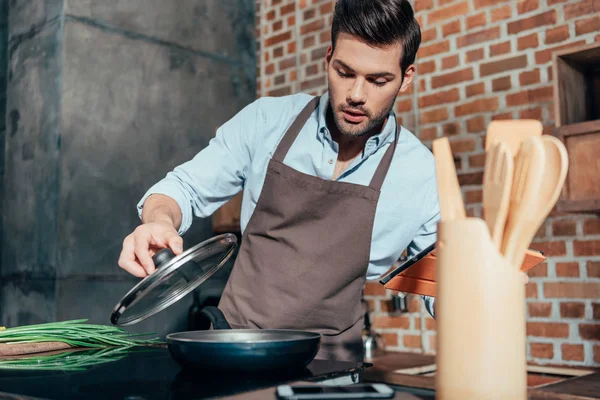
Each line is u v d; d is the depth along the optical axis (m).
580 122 2.32
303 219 1.63
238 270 1.69
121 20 3.33
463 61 2.94
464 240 0.59
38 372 0.90
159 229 1.14
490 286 0.58
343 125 1.44
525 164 0.60
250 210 1.74
